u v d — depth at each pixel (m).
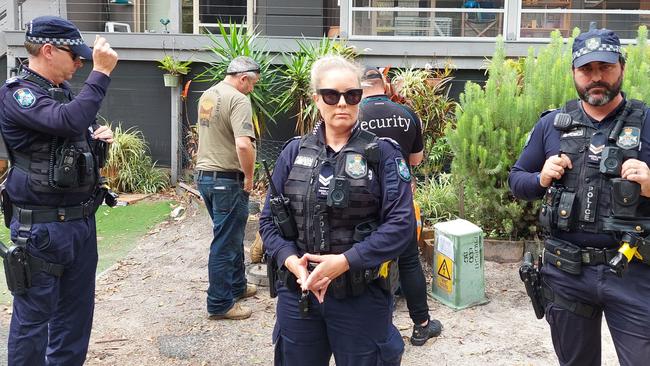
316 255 2.28
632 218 2.31
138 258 5.74
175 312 4.43
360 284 2.27
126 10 10.23
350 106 2.29
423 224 5.68
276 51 8.26
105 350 3.83
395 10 8.20
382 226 2.25
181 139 8.54
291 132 8.09
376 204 2.30
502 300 4.48
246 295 4.65
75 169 2.84
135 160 8.38
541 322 4.12
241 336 4.02
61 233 2.86
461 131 5.16
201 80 8.34
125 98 8.61
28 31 2.82
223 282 4.19
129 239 6.36
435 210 5.84
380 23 8.30
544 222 2.52
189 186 7.94
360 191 2.25
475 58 8.05
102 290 4.88
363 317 2.32
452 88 8.15
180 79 8.44
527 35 8.34
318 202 2.30
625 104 2.44
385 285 2.34
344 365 2.36
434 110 7.14
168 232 6.58
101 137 3.07
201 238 6.29
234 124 4.00
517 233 5.32
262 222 2.50
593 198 2.39
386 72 7.43
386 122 3.54
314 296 2.34
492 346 3.79
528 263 2.66
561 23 8.36
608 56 2.28
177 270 5.39
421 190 6.35
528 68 5.43
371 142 2.31
